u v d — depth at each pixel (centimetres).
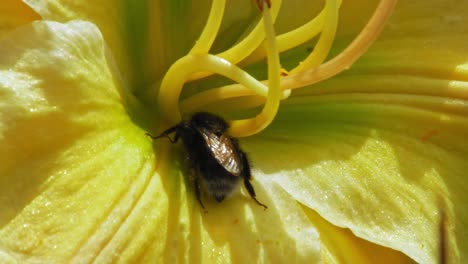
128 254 16
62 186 16
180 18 19
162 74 19
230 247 17
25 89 16
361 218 18
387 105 19
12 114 15
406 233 18
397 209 18
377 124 19
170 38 19
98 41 17
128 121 17
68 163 16
